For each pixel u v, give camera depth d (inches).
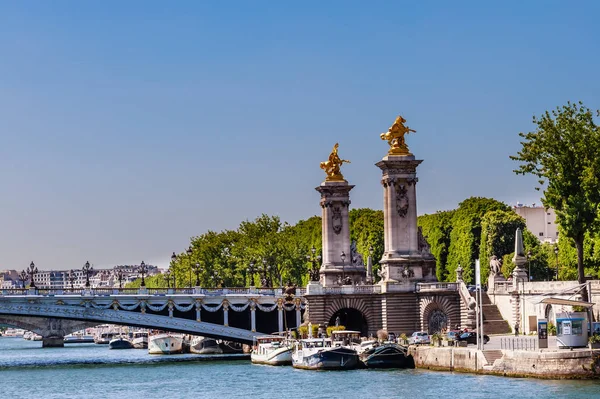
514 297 6225.4
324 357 6018.7
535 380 4717.0
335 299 7130.9
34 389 5703.7
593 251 6865.2
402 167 7096.5
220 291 7632.9
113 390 5531.5
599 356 4564.5
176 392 5324.8
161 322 7436.0
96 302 7337.6
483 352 5088.6
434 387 4739.2
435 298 6732.3
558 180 5142.7
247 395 5007.4
